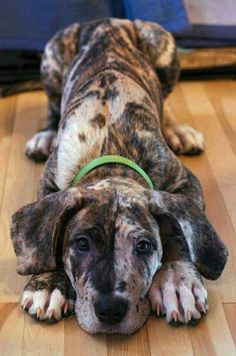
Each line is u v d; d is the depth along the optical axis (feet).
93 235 1.97
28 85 3.92
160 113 3.09
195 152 3.14
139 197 2.08
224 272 2.34
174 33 3.84
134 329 1.96
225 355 2.00
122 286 1.89
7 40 3.81
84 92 2.67
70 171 2.44
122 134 2.44
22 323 2.13
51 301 2.12
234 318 2.14
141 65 3.08
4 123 3.53
